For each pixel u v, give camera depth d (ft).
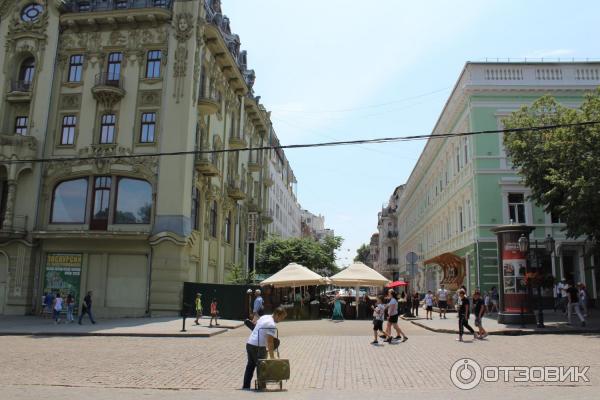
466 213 109.60
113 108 101.14
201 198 107.76
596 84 100.99
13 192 98.63
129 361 43.21
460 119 111.86
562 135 71.72
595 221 68.44
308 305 104.94
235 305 94.84
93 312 94.12
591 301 95.61
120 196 98.94
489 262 97.19
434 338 59.57
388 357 44.37
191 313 94.02
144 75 101.86
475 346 50.57
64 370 38.40
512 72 102.99
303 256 155.63
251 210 160.56
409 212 227.40
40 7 107.65
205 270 110.22
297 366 39.83
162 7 104.47
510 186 99.25
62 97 103.60
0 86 105.81
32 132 102.63
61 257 97.55
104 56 103.35
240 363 42.37
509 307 69.87
